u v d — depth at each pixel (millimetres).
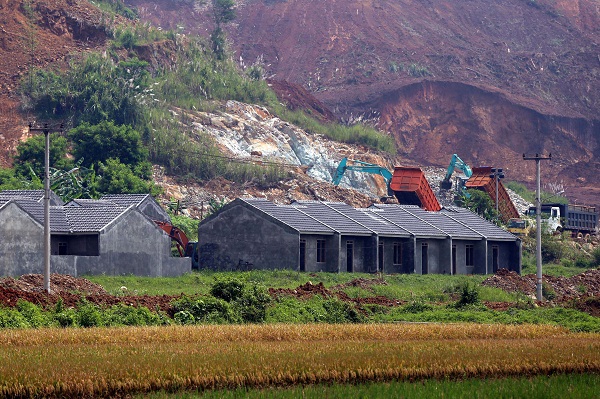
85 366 89812
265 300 148250
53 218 195500
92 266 192250
